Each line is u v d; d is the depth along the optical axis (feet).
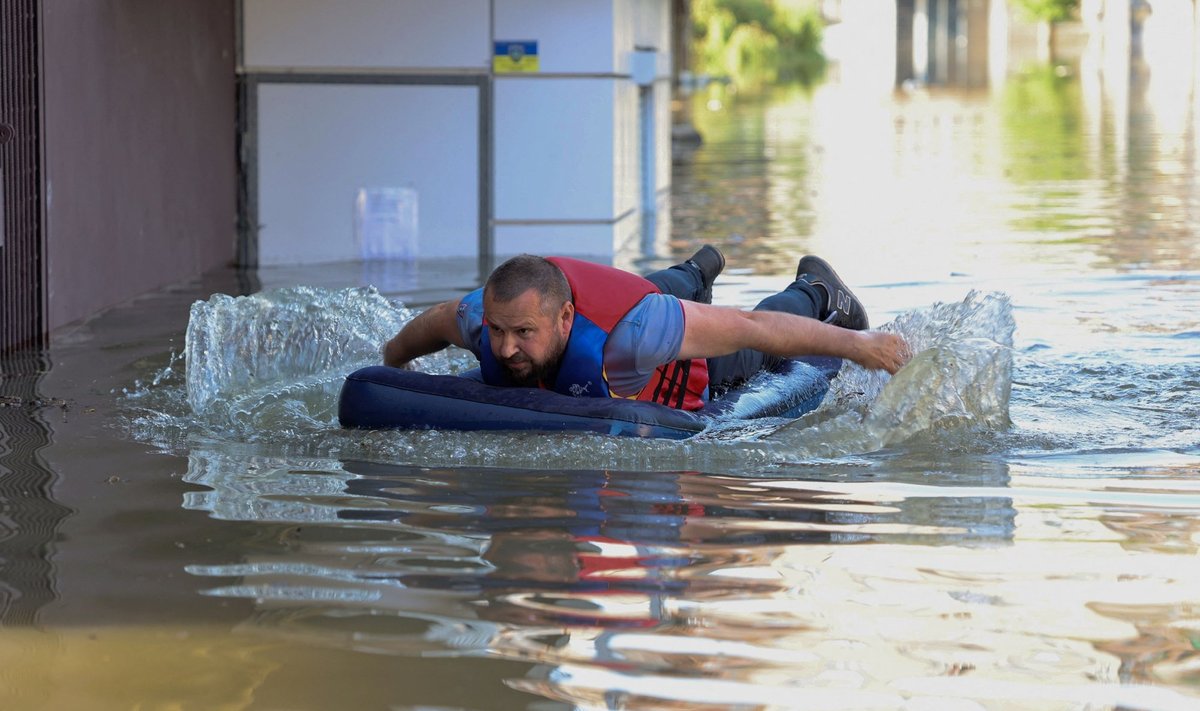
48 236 28.99
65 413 20.93
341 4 43.55
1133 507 15.57
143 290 35.63
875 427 19.12
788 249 43.11
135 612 12.31
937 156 80.69
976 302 21.35
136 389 22.85
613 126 44.14
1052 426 19.94
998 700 10.48
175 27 38.06
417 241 44.62
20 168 27.61
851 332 20.38
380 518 15.14
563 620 12.07
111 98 33.06
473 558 13.74
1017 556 13.80
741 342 19.79
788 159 79.82
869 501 15.84
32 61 28.07
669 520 15.03
